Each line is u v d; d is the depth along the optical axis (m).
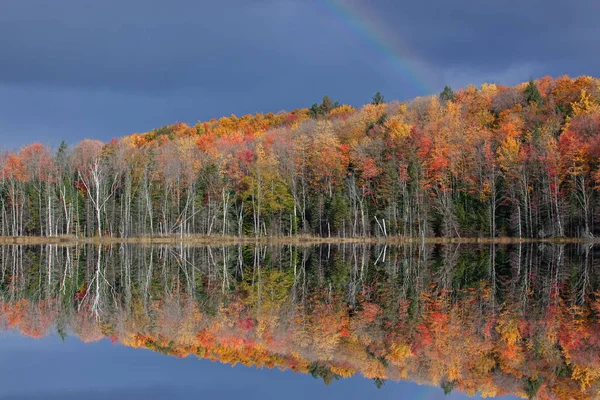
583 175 81.88
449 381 18.80
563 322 25.70
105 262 54.72
